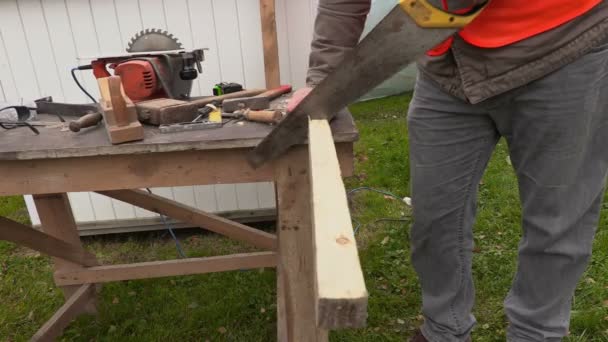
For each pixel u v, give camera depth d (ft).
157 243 8.79
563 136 3.54
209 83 7.70
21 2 6.99
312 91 3.30
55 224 6.04
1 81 7.37
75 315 6.38
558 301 4.20
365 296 1.49
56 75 7.45
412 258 4.83
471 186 4.35
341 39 3.83
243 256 6.45
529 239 4.09
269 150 3.56
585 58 3.31
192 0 7.23
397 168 11.01
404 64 3.13
